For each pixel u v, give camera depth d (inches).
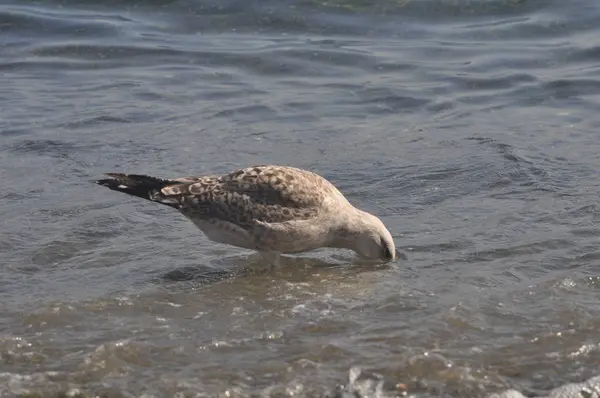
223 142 652.1
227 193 483.2
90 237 514.9
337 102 724.0
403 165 609.0
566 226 515.8
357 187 579.8
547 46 814.5
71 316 433.7
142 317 435.2
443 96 733.3
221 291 461.7
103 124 677.9
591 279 458.9
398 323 425.1
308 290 462.6
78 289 459.8
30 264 485.1
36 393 375.9
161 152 633.6
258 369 390.9
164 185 486.9
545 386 381.4
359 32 847.1
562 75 764.0
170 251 503.2
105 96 732.7
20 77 770.8
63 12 878.4
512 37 833.5
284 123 686.5
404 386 379.9
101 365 393.7
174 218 542.9
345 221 490.0
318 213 485.4
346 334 417.4
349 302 448.1
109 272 478.6
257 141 654.5
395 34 845.2
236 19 866.1
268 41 832.3
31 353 402.6
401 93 738.2
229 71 782.5
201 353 403.2
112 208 549.3
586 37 825.5
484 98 729.6
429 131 669.3
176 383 381.4
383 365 392.2
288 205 482.3
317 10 872.3
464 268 477.4
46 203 554.3
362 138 658.2
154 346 407.2
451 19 866.8
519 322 424.5
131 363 395.9
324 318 431.5
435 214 541.0
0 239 507.5
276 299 453.1
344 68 786.2
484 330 418.6
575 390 378.3
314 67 788.6
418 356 396.8
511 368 391.9
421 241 508.7
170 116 695.1
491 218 530.6
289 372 388.5
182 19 868.0
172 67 791.1
